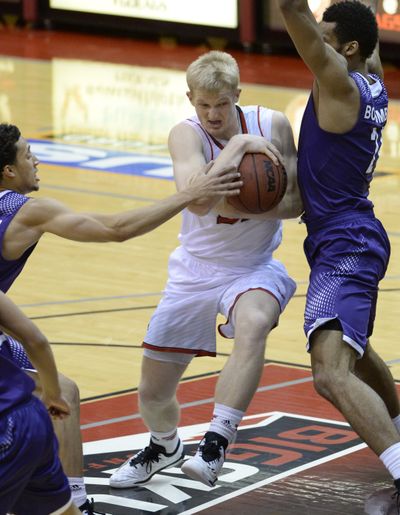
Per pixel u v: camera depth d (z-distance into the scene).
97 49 42.62
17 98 32.88
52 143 27.33
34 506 7.57
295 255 18.34
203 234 9.67
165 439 9.99
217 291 9.66
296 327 14.80
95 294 16.23
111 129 29.08
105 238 8.24
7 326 7.20
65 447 8.65
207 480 8.82
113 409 11.80
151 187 23.14
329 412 11.70
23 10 46.81
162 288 16.62
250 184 9.16
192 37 43.81
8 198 8.24
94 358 13.50
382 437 8.89
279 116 9.81
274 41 41.28
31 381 7.37
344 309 9.09
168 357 9.84
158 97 33.62
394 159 26.12
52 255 18.28
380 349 13.80
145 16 43.50
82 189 22.80
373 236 9.41
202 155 9.48
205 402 11.98
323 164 9.38
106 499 9.61
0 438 7.07
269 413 11.64
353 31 9.47
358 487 9.72
